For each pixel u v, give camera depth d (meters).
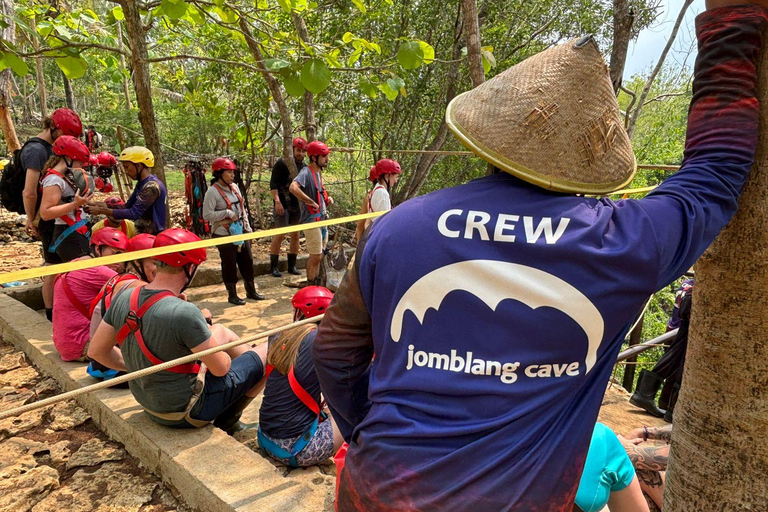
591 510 1.72
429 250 0.97
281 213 6.97
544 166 0.97
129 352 2.69
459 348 0.95
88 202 4.16
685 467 1.42
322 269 6.39
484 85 1.08
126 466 2.81
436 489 0.95
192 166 6.93
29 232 4.24
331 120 10.96
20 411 1.82
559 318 0.91
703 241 0.99
